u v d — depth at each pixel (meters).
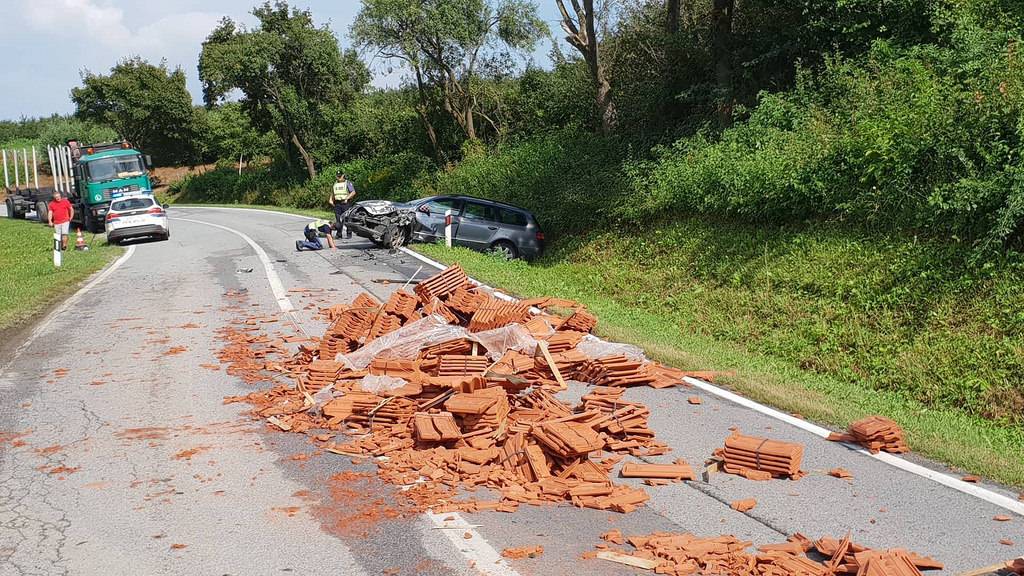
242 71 50.50
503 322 10.93
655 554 5.20
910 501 6.17
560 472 6.62
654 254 20.50
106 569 5.08
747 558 5.12
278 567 5.09
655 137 26.83
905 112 15.41
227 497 6.19
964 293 12.36
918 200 14.22
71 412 8.30
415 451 7.10
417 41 36.50
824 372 12.71
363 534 5.55
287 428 7.71
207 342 11.40
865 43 21.14
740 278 16.64
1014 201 12.02
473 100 39.78
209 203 63.22
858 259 14.60
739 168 18.81
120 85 76.00
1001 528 5.68
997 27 15.80
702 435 7.73
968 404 10.76
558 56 36.19
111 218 26.27
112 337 11.82
